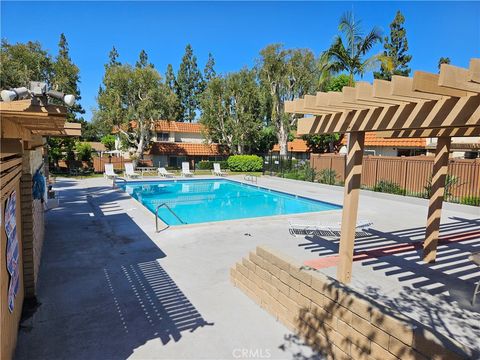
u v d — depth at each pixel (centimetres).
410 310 453
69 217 1061
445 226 984
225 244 773
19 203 441
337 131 498
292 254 702
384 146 2400
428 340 248
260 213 1398
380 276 579
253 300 491
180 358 358
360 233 887
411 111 371
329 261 659
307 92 2642
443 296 498
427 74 287
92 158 2922
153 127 2819
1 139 291
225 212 1423
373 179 1809
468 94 306
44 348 372
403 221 1041
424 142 2236
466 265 637
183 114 5778
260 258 471
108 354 363
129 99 2619
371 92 355
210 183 2298
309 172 2116
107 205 1272
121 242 786
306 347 378
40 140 671
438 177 634
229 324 427
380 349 291
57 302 482
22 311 450
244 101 2822
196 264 641
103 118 2528
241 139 2952
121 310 461
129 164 2389
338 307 338
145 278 573
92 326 420
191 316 446
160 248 741
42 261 653
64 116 290
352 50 1819
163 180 2238
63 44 4366
